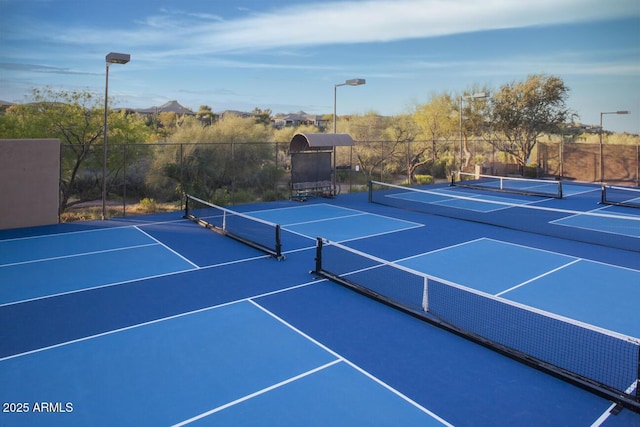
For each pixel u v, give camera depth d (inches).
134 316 320.2
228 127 1134.4
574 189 1066.7
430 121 1547.7
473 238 571.2
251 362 255.8
